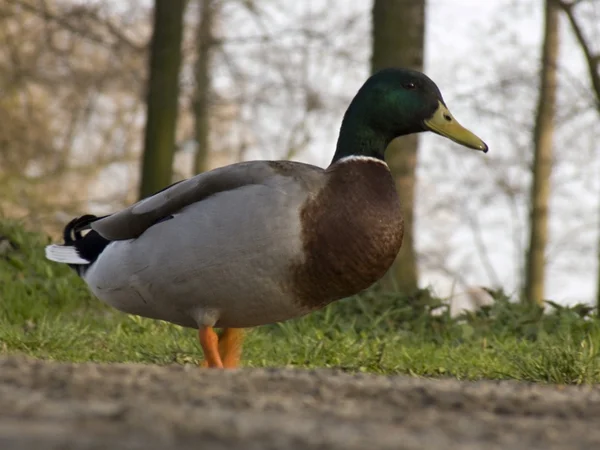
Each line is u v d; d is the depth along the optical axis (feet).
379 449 14.85
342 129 31.22
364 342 34.14
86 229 31.58
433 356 33.86
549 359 29.76
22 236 49.44
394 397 21.26
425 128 31.65
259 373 23.17
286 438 15.19
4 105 110.22
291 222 27.37
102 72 109.50
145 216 28.89
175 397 19.17
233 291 27.86
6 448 13.62
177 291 28.37
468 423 18.25
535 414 20.27
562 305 44.06
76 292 43.86
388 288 59.77
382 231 28.58
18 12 95.09
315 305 28.63
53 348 32.40
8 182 102.89
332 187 28.32
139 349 32.68
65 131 119.96
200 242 27.66
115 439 14.53
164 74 71.05
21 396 18.57
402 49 62.03
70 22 91.91
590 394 23.73
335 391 21.50
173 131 71.46
